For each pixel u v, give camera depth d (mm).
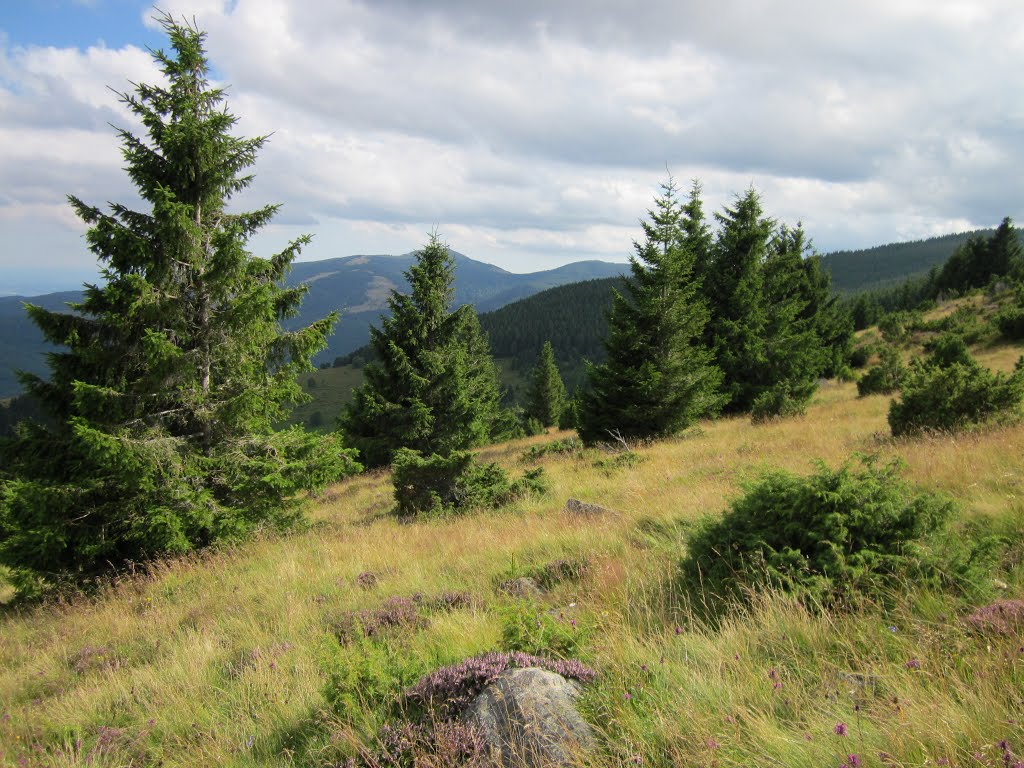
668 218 19922
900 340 41625
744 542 4766
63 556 10297
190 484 10750
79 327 10258
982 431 9438
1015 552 4664
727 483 9148
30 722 4641
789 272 28500
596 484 12352
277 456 11516
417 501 12391
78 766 3645
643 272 19828
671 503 8422
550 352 56156
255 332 11133
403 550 8766
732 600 4359
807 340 25422
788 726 2701
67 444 10328
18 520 9992
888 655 3270
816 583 4059
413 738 2986
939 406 10703
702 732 2639
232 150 11508
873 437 11594
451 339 23141
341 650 4172
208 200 11305
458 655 4223
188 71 11133
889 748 2363
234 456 11266
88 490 9898
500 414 36812
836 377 33156
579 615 4766
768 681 3115
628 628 4148
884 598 3930
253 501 11352
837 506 4430
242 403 10867
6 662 6746
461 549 8164
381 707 3525
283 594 7266
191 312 10906
